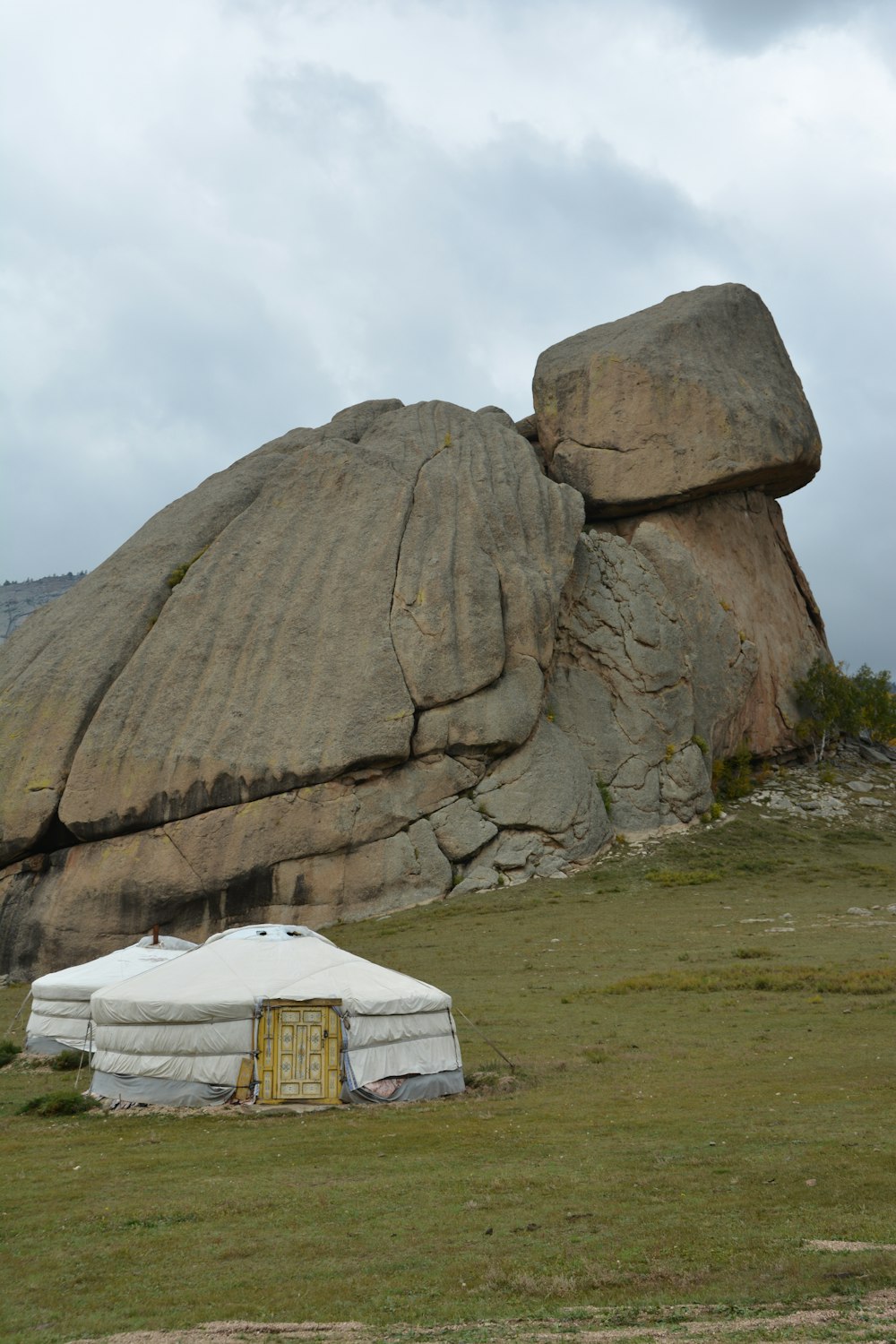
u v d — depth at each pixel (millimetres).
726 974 31859
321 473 57406
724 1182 12891
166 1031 20891
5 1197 14125
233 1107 20141
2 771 50156
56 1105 20172
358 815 48875
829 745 68188
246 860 48125
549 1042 24969
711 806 57312
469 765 51188
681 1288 9680
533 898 46625
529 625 53125
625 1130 16375
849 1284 9414
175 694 51031
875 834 55469
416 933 43125
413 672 51031
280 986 20922
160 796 48875
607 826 53344
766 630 65750
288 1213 12719
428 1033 21266
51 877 48969
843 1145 14250
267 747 49469
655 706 57250
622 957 36156
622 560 60438
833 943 35969
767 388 66312
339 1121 18672
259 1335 9070
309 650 52031
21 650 54969
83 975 27766
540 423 67188
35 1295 10461
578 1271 10258
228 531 56062
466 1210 12445
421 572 53375
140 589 54812
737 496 66812
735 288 69812
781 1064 21188
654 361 64312
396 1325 9203
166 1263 11164
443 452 59062
